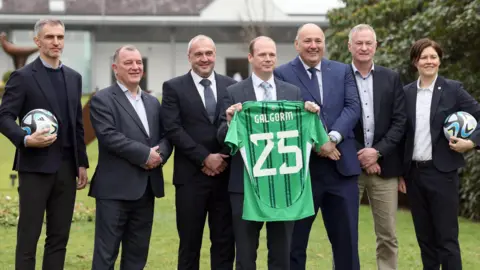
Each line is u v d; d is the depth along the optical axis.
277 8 34.78
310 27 5.61
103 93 5.61
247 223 5.29
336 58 11.50
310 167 5.61
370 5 11.48
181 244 5.88
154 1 35.28
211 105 5.77
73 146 5.54
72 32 34.25
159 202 11.19
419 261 7.14
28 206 5.35
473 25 8.91
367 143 5.84
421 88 5.71
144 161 5.44
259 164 5.17
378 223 5.98
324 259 7.30
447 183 5.57
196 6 35.56
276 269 5.29
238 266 5.30
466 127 5.45
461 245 7.97
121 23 34.28
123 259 5.74
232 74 35.84
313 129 5.21
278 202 5.17
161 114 5.79
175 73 35.62
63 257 5.54
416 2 10.52
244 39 33.25
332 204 5.63
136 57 5.58
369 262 7.16
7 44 18.36
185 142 5.64
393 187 5.91
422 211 5.72
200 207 5.78
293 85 5.49
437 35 9.41
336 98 5.63
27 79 5.37
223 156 5.61
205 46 5.72
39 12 34.06
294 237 5.73
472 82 9.31
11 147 18.55
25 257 5.36
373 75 5.84
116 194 5.49
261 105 5.15
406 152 5.72
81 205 10.54
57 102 5.45
